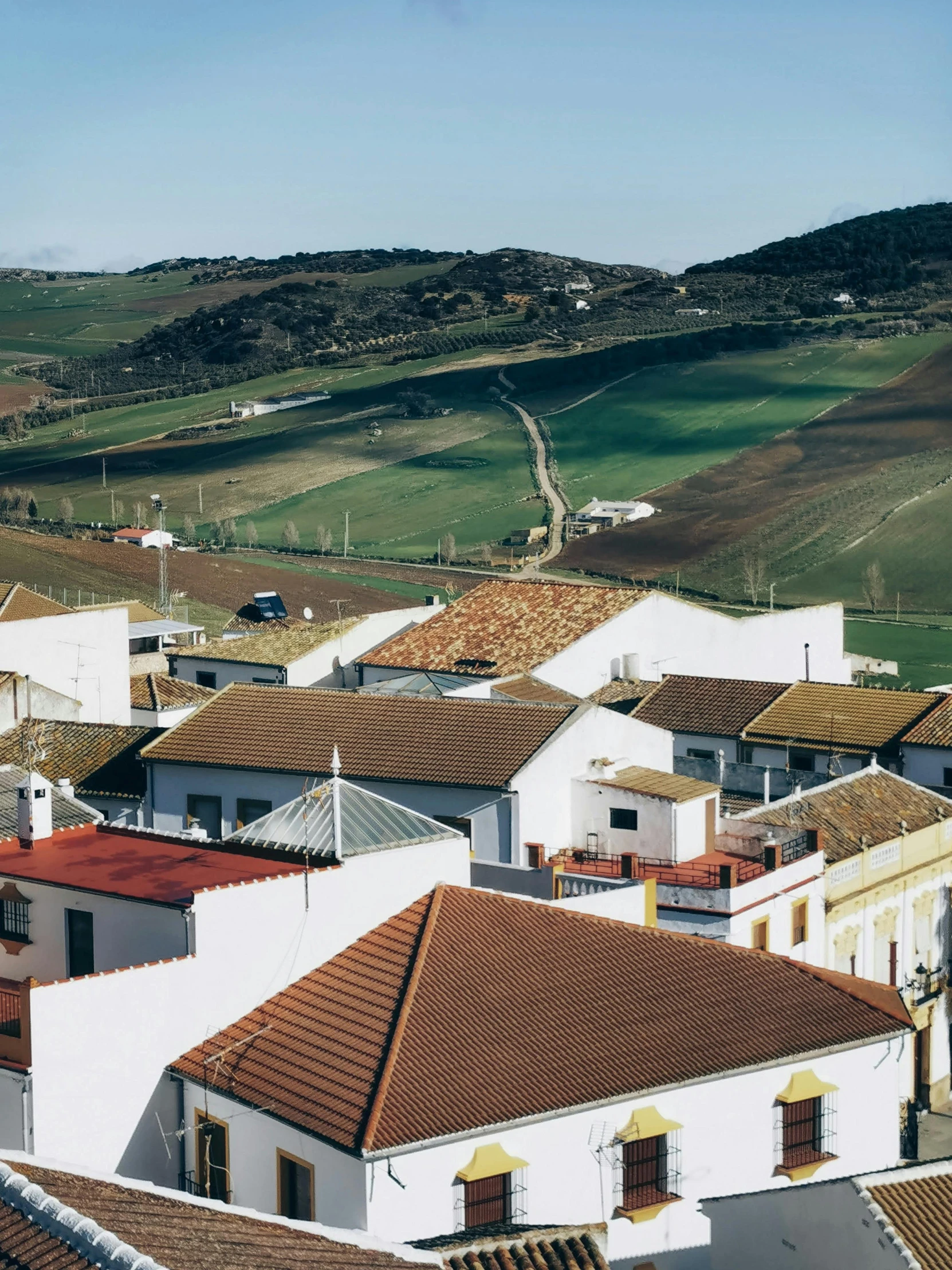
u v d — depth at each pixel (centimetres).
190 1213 2394
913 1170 2700
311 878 3347
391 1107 2820
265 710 5328
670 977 3422
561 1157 2928
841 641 9231
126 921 3228
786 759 6725
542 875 4288
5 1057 2934
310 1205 2828
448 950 3353
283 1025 3153
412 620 8481
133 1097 3012
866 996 3459
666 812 4703
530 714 4966
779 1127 3209
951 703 6669
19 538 17788
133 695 7762
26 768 5138
